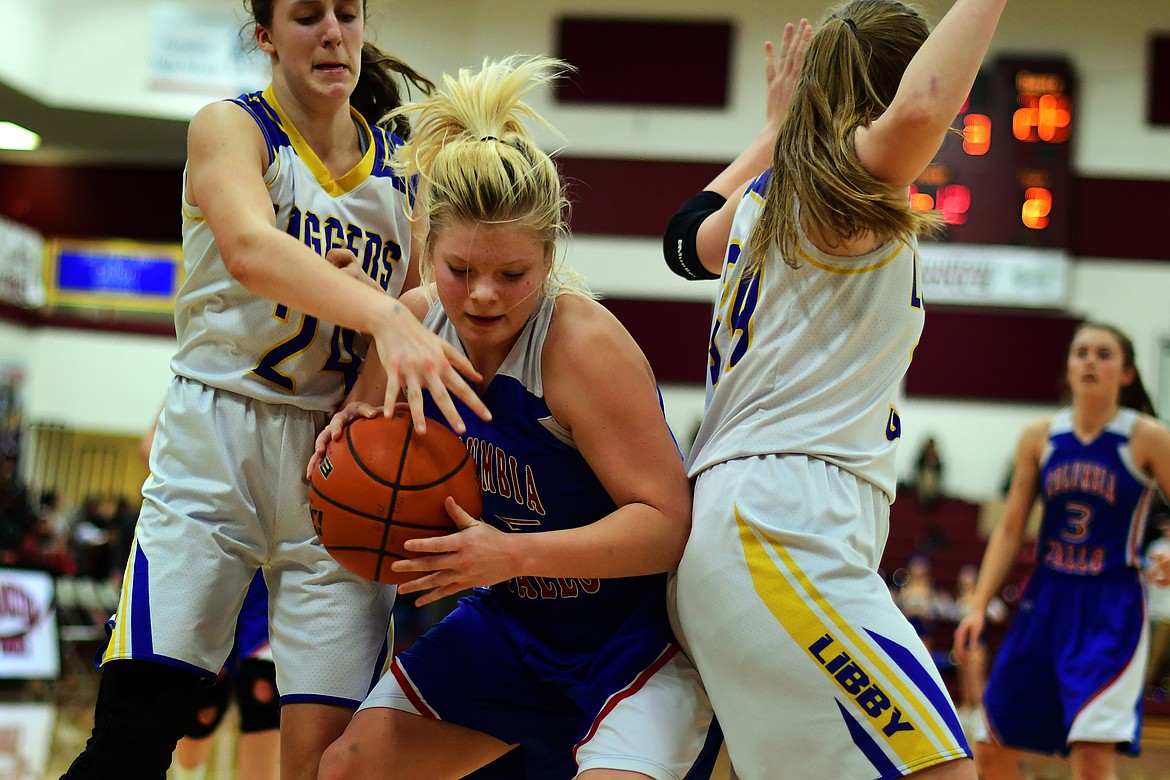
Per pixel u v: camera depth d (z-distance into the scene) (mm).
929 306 26516
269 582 4914
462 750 4668
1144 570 7922
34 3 27047
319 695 4652
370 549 4078
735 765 4043
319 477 4195
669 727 4203
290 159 4664
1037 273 25562
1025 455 8344
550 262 4227
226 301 4637
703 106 26938
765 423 4129
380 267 4906
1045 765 13641
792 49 5191
